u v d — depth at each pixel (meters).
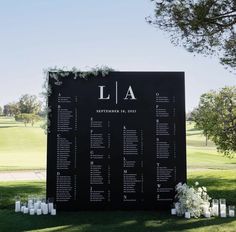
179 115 10.28
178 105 10.30
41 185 14.20
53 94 10.16
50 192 10.01
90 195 10.05
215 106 14.89
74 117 10.16
